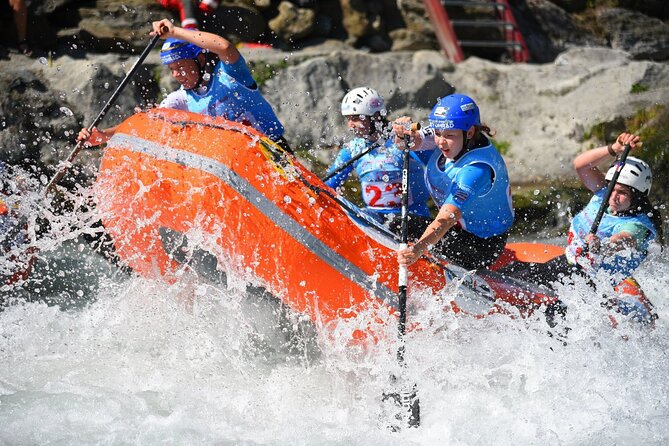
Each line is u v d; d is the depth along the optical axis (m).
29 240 23.53
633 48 45.12
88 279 25.81
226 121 18.70
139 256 20.31
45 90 34.03
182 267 19.72
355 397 18.89
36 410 16.94
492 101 38.78
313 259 18.09
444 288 19.30
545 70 40.19
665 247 29.59
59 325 21.62
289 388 19.00
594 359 19.73
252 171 17.98
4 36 35.50
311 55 37.47
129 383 18.78
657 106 38.16
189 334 20.80
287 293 18.53
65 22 36.28
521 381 19.31
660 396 18.77
